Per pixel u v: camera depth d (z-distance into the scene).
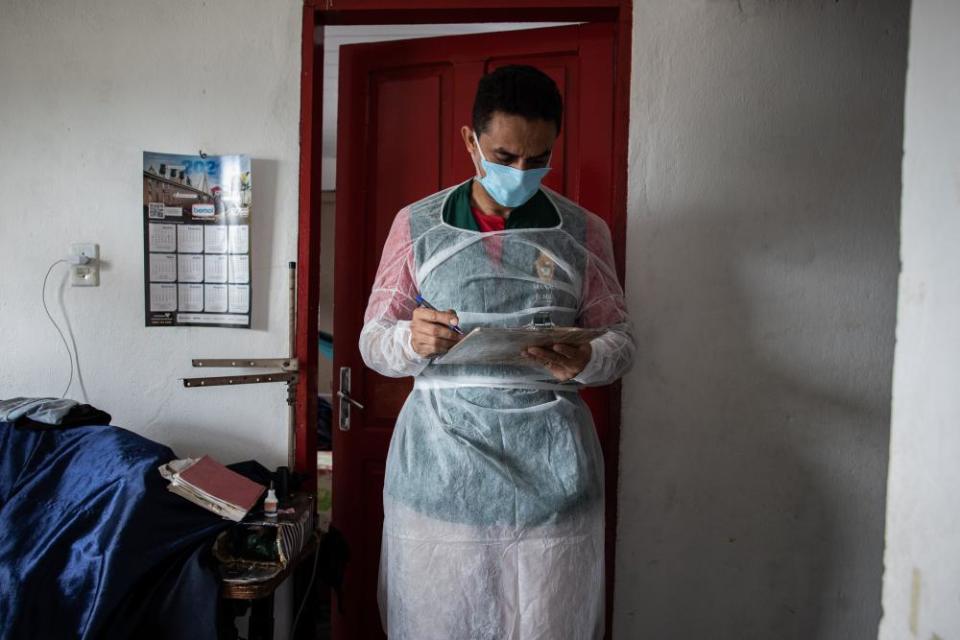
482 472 1.23
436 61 1.96
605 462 1.77
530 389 1.30
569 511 1.25
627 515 1.74
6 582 1.25
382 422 2.01
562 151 1.89
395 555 1.30
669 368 1.73
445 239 1.32
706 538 1.74
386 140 2.00
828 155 1.71
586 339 1.13
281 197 1.80
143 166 1.79
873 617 1.73
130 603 1.30
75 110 1.80
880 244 1.71
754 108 1.72
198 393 1.82
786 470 1.73
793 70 1.71
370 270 2.01
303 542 1.51
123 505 1.33
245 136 1.80
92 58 1.80
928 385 0.84
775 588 1.74
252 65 1.79
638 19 1.73
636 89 1.73
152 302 1.80
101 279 1.81
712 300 1.73
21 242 1.81
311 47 1.79
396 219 1.44
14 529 1.33
